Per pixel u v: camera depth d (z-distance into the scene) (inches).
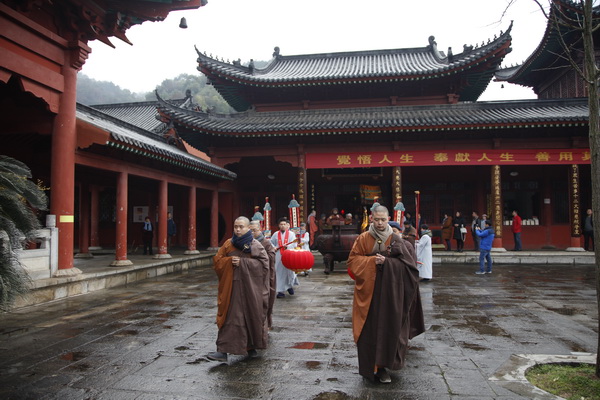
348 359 222.8
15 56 360.8
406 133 819.4
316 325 296.7
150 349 240.2
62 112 415.8
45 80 393.7
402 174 978.7
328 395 175.9
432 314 334.6
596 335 270.8
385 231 199.6
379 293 190.5
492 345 248.5
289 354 231.3
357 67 1021.8
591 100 201.2
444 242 948.6
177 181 683.4
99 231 970.7
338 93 930.1
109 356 227.5
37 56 388.5
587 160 788.0
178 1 415.8
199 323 302.5
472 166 952.9
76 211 932.6
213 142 879.1
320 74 972.6
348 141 845.2
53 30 406.9
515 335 271.0
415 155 822.5
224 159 879.1
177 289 461.1
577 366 210.5
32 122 420.5
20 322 304.5
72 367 210.1
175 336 267.6
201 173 742.5
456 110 867.4
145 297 410.0
